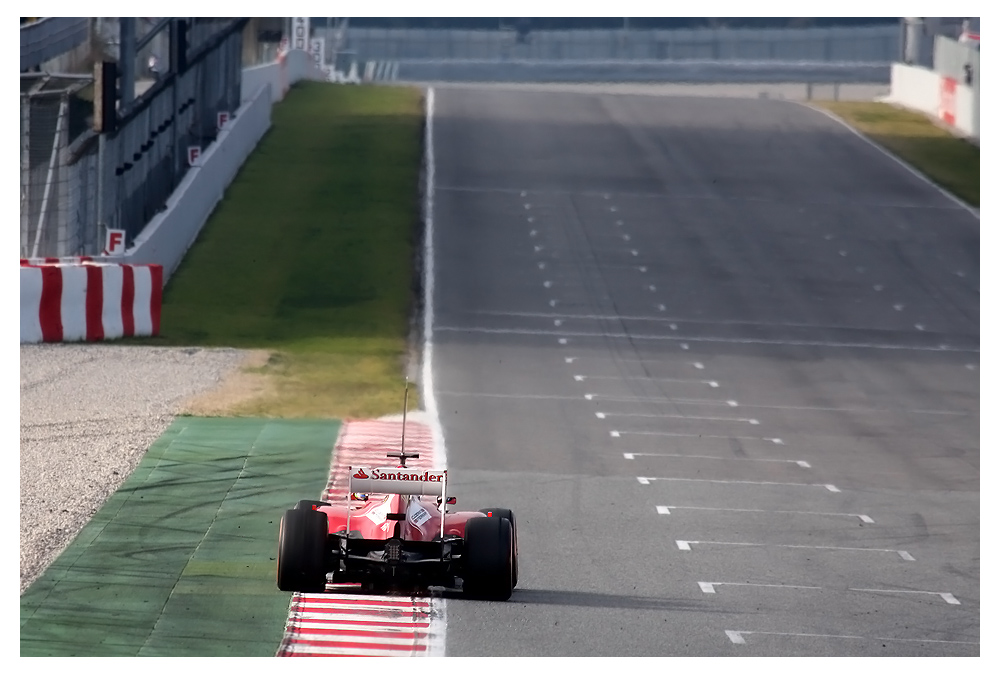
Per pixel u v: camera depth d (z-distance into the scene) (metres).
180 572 53.28
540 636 47.12
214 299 128.75
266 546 57.75
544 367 110.44
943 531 68.31
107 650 43.78
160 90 137.50
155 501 64.44
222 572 53.47
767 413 98.50
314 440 80.75
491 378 105.50
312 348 112.44
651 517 68.56
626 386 105.19
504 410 94.75
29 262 107.38
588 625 49.00
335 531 46.56
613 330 125.81
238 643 44.94
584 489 74.06
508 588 45.47
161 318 119.25
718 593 55.19
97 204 114.12
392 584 45.19
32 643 44.28
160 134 138.88
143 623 46.84
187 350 106.31
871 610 53.78
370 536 45.22
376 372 104.69
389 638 46.03
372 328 121.88
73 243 111.62
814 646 48.41
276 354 107.94
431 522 45.94
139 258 121.12
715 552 62.28
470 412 93.44
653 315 132.12
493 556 44.97
